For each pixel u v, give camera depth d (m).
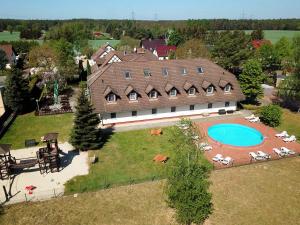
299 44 65.00
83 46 145.38
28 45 142.62
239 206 33.69
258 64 63.41
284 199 34.94
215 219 31.66
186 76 58.66
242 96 59.84
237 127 55.38
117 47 137.50
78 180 38.25
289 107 65.44
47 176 39.22
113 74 55.47
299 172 40.38
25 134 51.47
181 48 102.00
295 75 63.06
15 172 40.19
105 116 53.69
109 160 43.06
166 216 32.12
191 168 27.75
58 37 161.12
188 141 31.02
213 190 36.28
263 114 55.41
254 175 39.56
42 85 73.00
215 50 87.50
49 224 31.14
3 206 33.56
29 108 63.47
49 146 40.75
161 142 48.38
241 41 87.62
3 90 59.47
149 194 35.53
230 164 41.78
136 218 31.91
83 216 32.19
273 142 48.88
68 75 78.00
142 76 56.50
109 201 34.44
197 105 58.44
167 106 54.97
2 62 102.31
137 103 53.91
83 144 44.97
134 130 52.69
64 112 60.72
